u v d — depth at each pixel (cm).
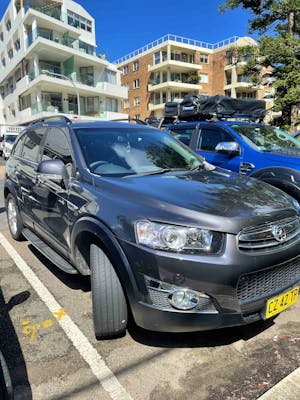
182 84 4150
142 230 227
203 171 347
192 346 258
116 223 241
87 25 3494
